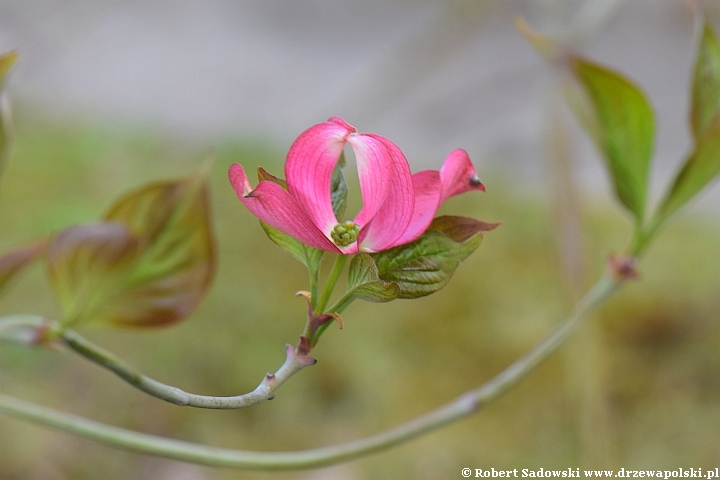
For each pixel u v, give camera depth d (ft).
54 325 2.68
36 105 11.03
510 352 7.52
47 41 5.73
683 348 7.55
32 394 6.44
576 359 3.46
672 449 6.46
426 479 6.18
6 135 2.72
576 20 3.59
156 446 2.77
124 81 13.37
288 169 2.39
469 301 8.11
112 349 6.97
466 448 6.46
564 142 3.63
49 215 8.43
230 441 6.52
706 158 2.75
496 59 11.41
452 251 2.38
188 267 2.80
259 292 7.78
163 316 2.80
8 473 5.74
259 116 12.91
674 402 6.93
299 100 13.52
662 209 2.79
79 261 2.76
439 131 11.22
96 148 10.05
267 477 6.04
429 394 7.14
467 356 7.54
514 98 11.07
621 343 7.62
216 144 10.96
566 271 3.52
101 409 6.54
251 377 7.00
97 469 5.96
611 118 2.79
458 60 10.69
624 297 8.13
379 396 7.07
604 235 9.35
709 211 10.62
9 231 8.12
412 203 2.38
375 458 6.37
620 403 6.97
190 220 2.79
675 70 13.03
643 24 9.43
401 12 15.29
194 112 12.94
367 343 7.48
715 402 6.90
